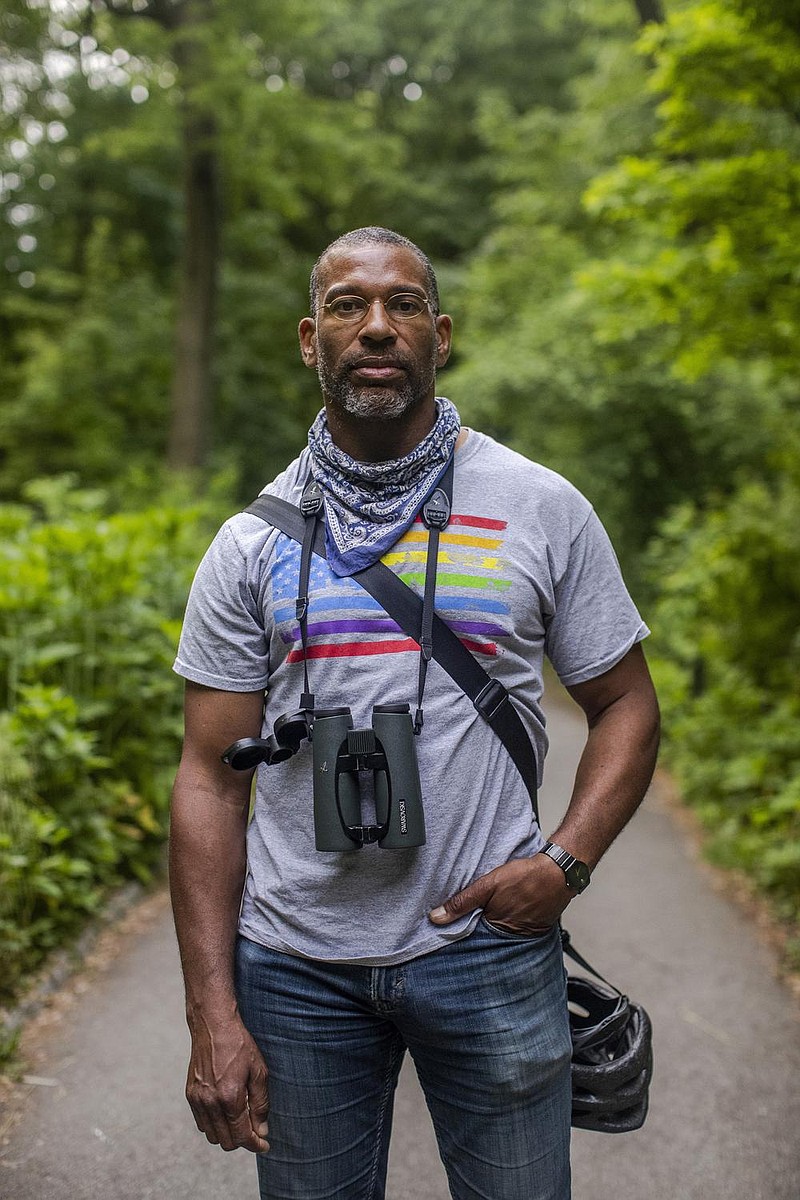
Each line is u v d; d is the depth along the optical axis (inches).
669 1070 127.0
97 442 644.1
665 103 212.7
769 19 186.1
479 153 892.6
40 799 165.8
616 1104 64.9
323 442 63.7
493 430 558.6
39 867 149.9
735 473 503.2
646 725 64.4
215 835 63.8
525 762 63.0
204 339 557.0
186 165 548.4
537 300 583.5
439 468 62.8
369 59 884.6
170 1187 102.3
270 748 61.6
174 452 553.9
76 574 190.9
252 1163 106.3
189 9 490.6
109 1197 100.5
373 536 61.3
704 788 259.6
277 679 63.4
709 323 225.8
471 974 60.4
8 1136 110.0
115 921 170.4
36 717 162.9
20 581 187.8
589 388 501.0
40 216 714.2
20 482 628.4
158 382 688.4
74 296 731.4
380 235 64.1
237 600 63.7
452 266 786.2
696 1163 107.6
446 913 60.4
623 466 508.7
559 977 63.2
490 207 848.3
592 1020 70.0
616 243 509.0
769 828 217.3
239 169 588.7
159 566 229.6
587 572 64.3
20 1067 123.0
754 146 209.2
